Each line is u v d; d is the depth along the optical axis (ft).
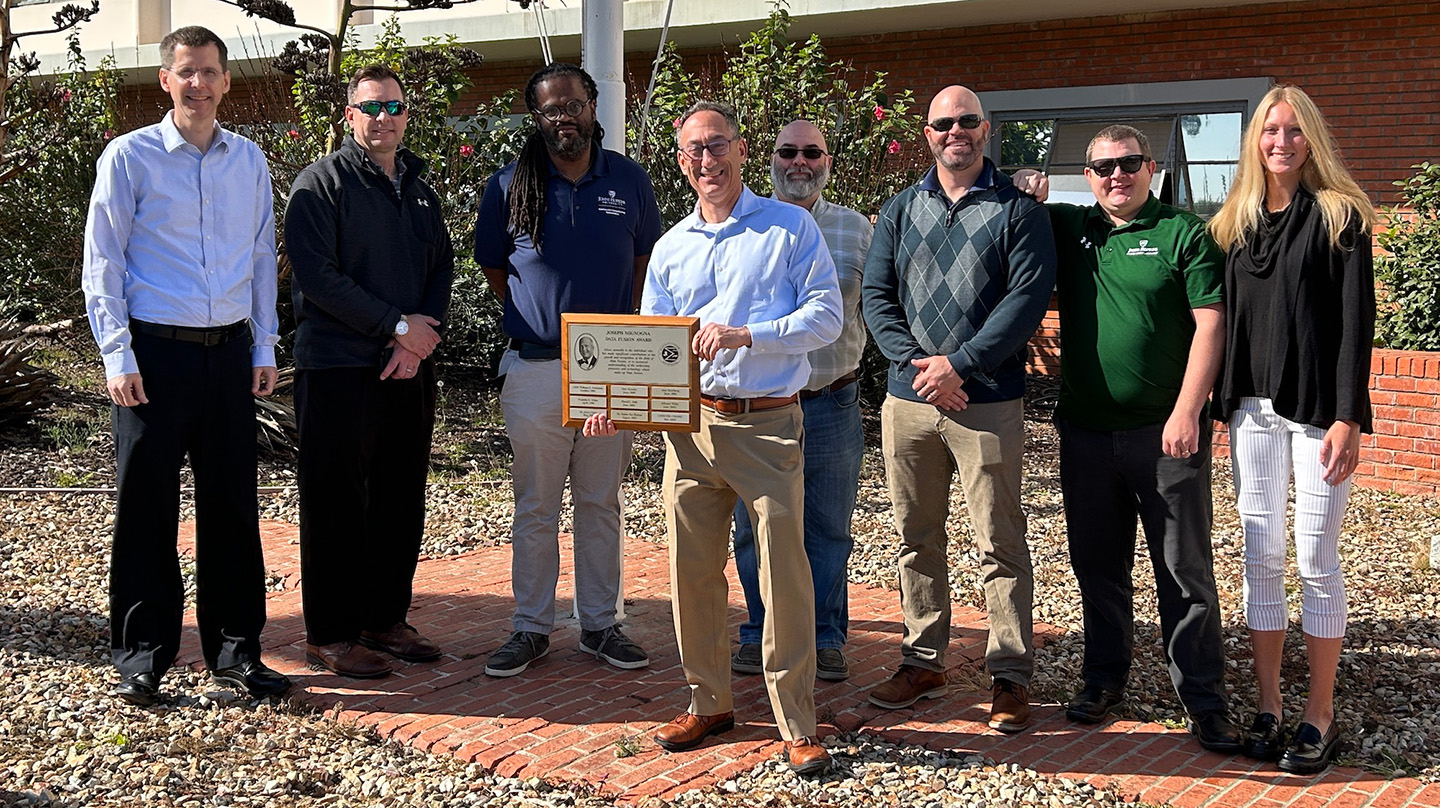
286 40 50.42
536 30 44.75
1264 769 13.65
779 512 13.04
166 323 14.62
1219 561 22.65
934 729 14.64
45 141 40.96
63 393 35.58
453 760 13.70
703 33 44.29
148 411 14.71
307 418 15.83
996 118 42.93
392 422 16.56
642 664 16.58
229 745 13.99
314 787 13.04
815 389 16.02
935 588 15.31
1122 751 14.06
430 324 15.99
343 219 15.58
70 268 41.83
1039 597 20.31
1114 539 14.75
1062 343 14.82
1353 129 37.14
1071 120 41.73
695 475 13.52
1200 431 13.89
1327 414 13.11
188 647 16.99
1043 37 41.63
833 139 35.81
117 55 55.57
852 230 16.12
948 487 15.23
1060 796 12.84
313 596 16.12
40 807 12.26
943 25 42.60
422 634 18.06
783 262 13.08
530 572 16.66
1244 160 13.50
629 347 13.02
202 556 15.43
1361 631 18.48
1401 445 28.68
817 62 36.14
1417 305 30.78
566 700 15.46
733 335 12.53
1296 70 37.81
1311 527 13.55
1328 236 12.87
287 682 15.56
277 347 35.63
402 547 16.90
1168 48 39.70
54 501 25.71
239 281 15.14
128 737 13.97
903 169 37.63
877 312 14.87
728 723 14.38
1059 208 14.70
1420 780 13.38
